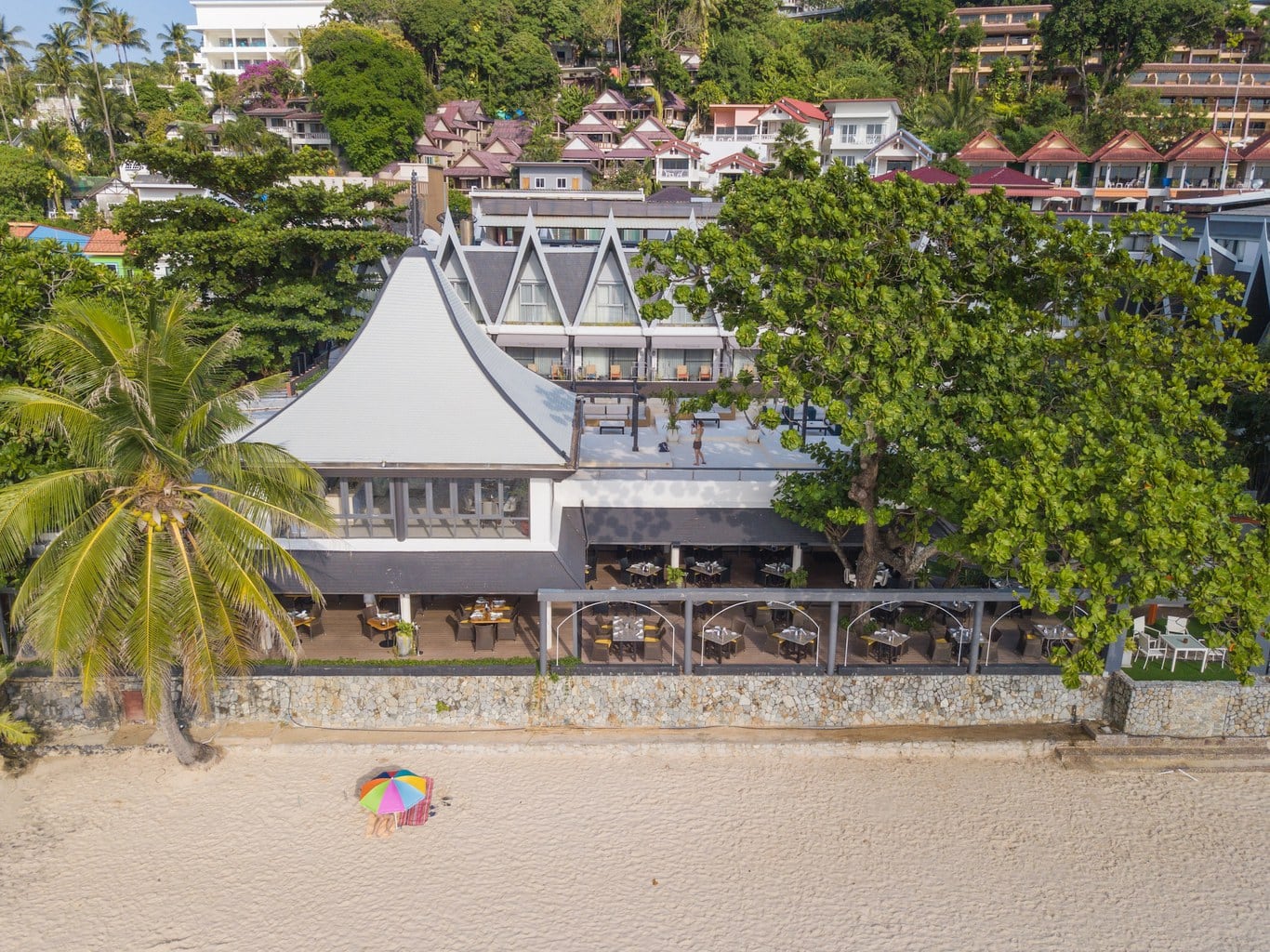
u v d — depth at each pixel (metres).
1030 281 26.91
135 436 22.83
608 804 26.45
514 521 29.39
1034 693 29.83
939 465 24.30
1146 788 27.66
